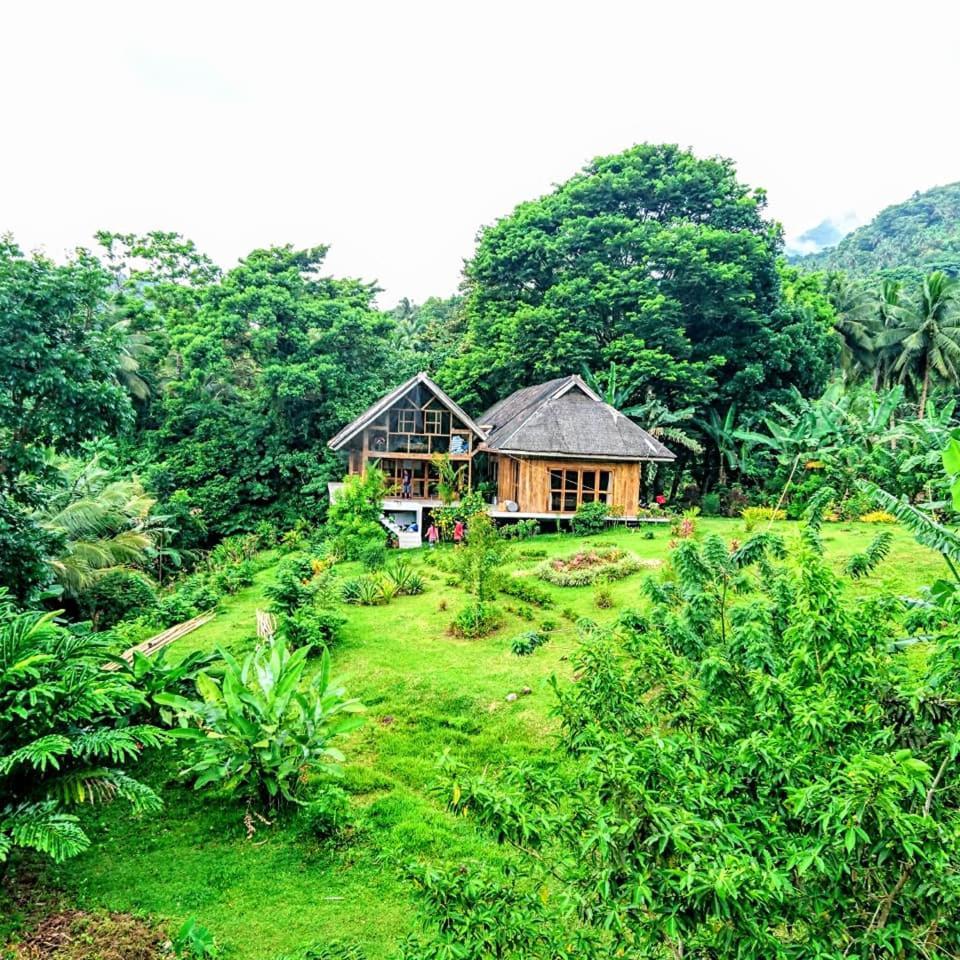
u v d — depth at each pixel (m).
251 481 33.09
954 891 3.08
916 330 37.38
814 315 36.47
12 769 6.68
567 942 3.82
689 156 37.56
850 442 26.31
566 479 26.44
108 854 7.22
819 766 3.70
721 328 34.00
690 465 35.94
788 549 7.32
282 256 38.22
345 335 34.06
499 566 16.31
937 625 5.42
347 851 7.23
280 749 7.93
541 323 32.62
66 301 12.38
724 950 3.28
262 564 24.97
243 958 5.78
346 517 23.31
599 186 36.62
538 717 10.11
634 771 3.49
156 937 5.98
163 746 9.34
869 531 19.98
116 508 21.17
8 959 5.63
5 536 12.18
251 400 34.19
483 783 4.08
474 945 3.54
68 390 12.03
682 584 7.75
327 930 6.11
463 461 27.61
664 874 3.16
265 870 6.96
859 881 3.40
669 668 4.91
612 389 30.03
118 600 19.47
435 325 52.59
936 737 3.87
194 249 43.31
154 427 37.12
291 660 8.83
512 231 36.91
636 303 32.97
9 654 7.05
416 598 16.86
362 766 9.20
